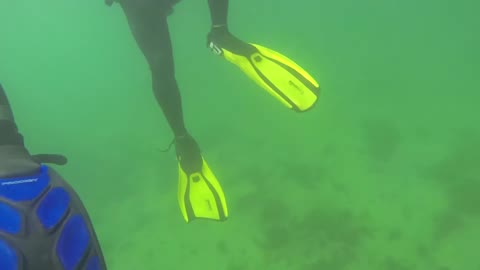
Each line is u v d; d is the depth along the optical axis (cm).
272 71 208
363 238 358
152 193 504
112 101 941
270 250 370
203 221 423
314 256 354
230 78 743
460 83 521
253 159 481
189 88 752
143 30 173
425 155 420
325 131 488
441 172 397
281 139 499
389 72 590
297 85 206
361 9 948
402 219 365
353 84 580
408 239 349
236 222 405
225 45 205
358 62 652
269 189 429
